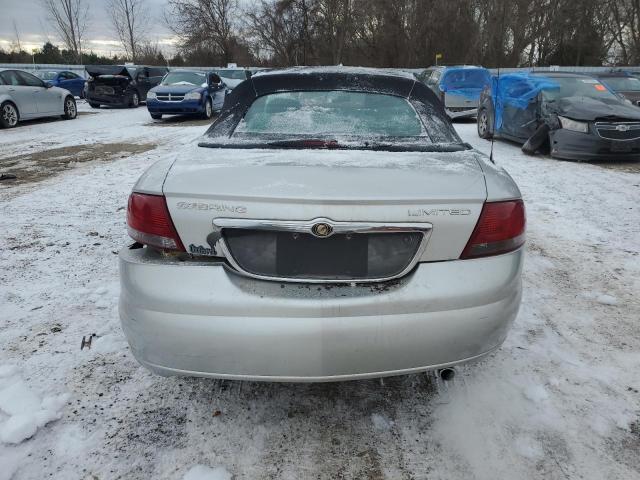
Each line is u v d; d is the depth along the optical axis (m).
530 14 31.52
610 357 2.80
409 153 2.34
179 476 1.99
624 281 3.80
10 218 5.22
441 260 1.98
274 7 37.41
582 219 5.32
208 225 1.93
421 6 32.34
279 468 2.05
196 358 1.94
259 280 1.95
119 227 4.98
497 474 2.02
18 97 13.60
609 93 9.23
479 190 2.00
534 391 2.49
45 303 3.36
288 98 2.90
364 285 1.96
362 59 35.66
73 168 7.83
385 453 2.13
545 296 3.54
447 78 14.55
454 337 1.97
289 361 1.92
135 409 2.36
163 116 17.36
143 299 1.95
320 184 1.92
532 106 9.23
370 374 1.97
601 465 2.06
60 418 2.29
